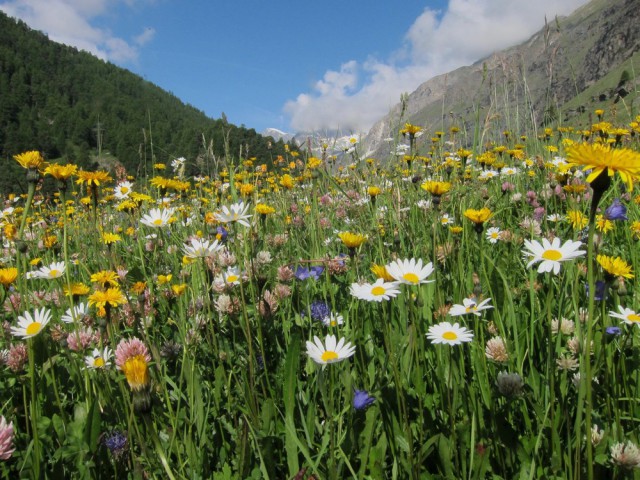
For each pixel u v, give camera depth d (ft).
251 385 6.73
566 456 4.92
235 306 8.59
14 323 9.15
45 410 7.07
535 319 7.65
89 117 357.41
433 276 9.21
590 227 4.18
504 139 22.71
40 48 533.55
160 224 9.45
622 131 18.04
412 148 16.40
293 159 26.63
